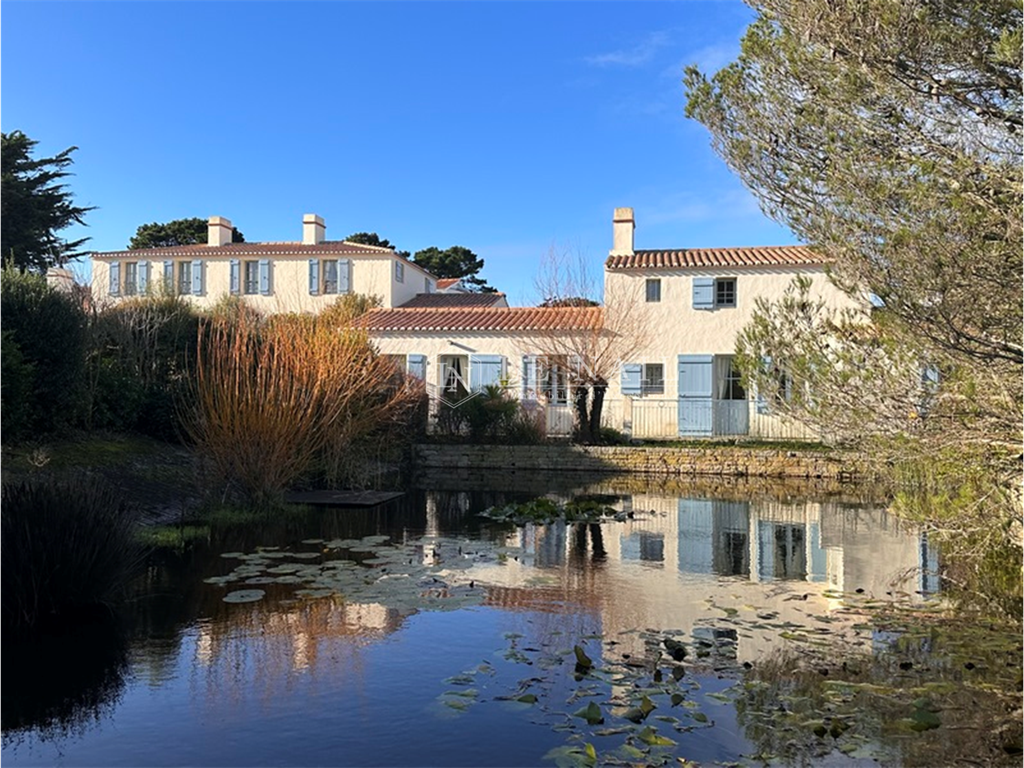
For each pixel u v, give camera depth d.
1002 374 5.11
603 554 7.77
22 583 5.13
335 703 3.84
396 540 8.39
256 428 9.77
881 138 5.11
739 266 19.28
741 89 5.96
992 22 4.25
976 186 4.57
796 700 3.87
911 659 4.55
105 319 13.21
